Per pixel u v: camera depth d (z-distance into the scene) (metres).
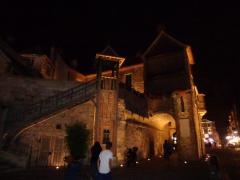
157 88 24.88
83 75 33.41
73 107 16.77
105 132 16.45
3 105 15.44
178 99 23.52
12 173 10.76
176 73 24.52
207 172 11.65
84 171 10.98
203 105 28.94
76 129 15.18
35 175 10.34
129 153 15.28
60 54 30.33
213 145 45.28
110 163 6.09
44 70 25.12
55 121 16.17
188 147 21.52
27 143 15.14
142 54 27.48
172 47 26.27
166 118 25.89
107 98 17.25
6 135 14.71
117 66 18.41
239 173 9.92
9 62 19.92
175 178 10.01
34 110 16.69
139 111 22.00
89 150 15.67
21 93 17.42
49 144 15.62
